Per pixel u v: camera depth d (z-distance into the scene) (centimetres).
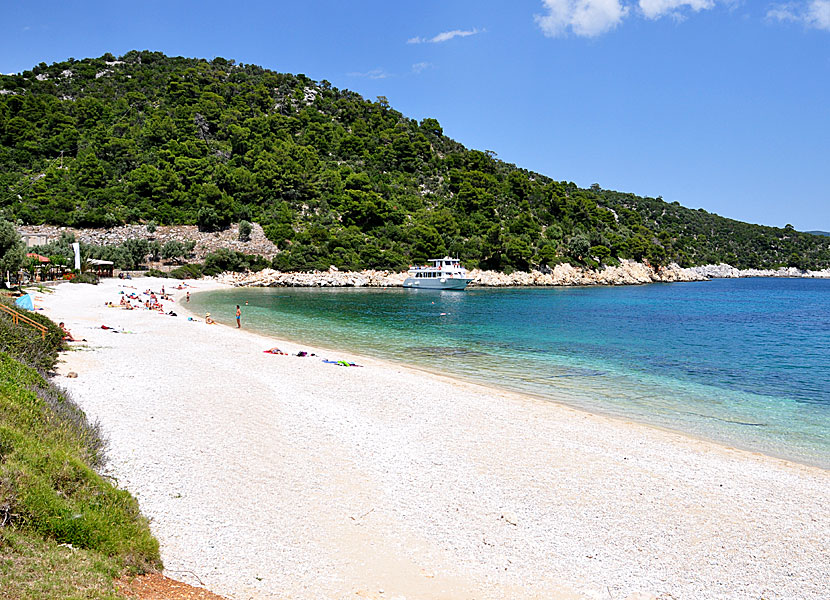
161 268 10231
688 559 1070
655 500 1340
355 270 11450
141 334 3622
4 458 979
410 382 2591
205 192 11994
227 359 2898
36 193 11194
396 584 923
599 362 3419
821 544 1148
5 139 13088
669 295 10900
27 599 677
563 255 14200
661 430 1977
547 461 1577
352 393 2294
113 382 2186
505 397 2389
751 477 1520
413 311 6744
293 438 1652
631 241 16100
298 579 913
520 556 1050
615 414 2192
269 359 2978
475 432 1827
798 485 1472
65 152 13012
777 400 2475
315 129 16825
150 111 15262
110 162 12625
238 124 15275
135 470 1297
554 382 2800
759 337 4778
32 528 847
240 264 10706
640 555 1077
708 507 1312
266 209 12794
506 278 12456
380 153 16500
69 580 744
